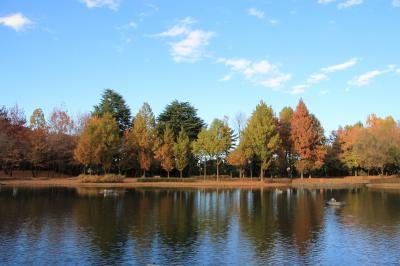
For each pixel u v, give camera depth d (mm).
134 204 33469
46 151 67375
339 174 86688
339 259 16234
